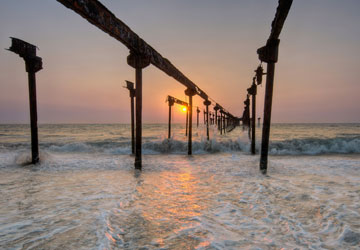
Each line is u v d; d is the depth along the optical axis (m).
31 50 6.41
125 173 5.79
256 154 10.30
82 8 3.08
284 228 2.48
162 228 2.48
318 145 11.30
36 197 3.65
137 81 5.69
